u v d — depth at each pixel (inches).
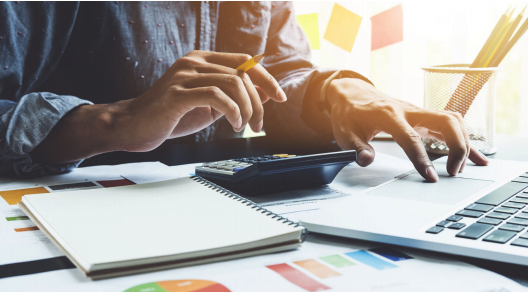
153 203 14.7
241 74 19.4
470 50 50.7
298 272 10.9
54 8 29.5
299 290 9.9
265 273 10.8
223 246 11.3
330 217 13.6
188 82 19.1
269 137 33.8
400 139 20.7
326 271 10.9
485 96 25.7
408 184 17.9
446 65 28.2
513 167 21.0
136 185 17.1
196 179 17.8
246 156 26.5
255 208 14.0
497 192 16.3
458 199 15.4
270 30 41.1
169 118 19.3
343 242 12.9
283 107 32.4
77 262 10.6
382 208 14.5
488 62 25.9
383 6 53.2
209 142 31.5
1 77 27.3
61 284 10.2
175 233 12.1
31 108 21.5
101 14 32.5
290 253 12.1
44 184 19.8
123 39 33.9
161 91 19.8
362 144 22.8
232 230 12.3
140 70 35.3
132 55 34.6
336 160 18.7
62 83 32.8
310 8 56.0
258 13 39.4
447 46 51.6
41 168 21.1
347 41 48.8
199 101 18.1
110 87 34.5
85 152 21.6
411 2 52.1
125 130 20.6
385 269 11.1
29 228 14.2
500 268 11.4
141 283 10.2
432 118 22.0
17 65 28.0
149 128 19.8
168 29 36.3
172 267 11.0
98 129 21.2
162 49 36.2
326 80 30.3
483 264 11.6
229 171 18.3
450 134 20.7
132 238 11.7
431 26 51.9
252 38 39.7
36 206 14.4
